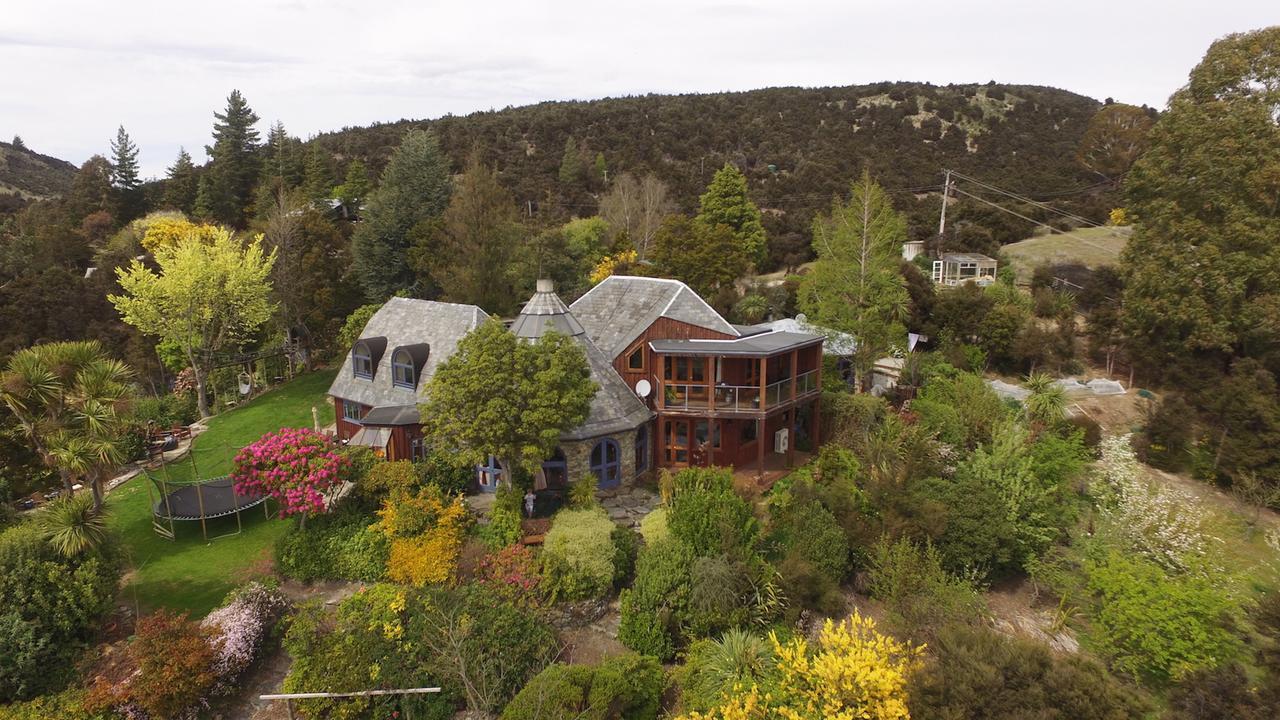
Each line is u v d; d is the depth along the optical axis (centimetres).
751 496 2591
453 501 2355
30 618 1775
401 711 1755
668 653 1945
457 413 2267
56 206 7975
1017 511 2375
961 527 2262
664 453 2944
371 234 5059
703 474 2375
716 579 1984
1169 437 3228
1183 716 1523
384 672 1792
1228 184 3491
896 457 2631
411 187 5509
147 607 2042
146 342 4650
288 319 4581
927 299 4394
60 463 2041
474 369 2242
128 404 2238
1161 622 1853
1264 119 3406
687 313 3025
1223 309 3412
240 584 2170
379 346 3144
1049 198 8200
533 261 5200
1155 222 3769
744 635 1852
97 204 7619
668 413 2831
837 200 3881
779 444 3053
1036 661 1514
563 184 9431
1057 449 2744
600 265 5891
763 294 5116
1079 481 2762
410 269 5112
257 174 7988
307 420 3688
